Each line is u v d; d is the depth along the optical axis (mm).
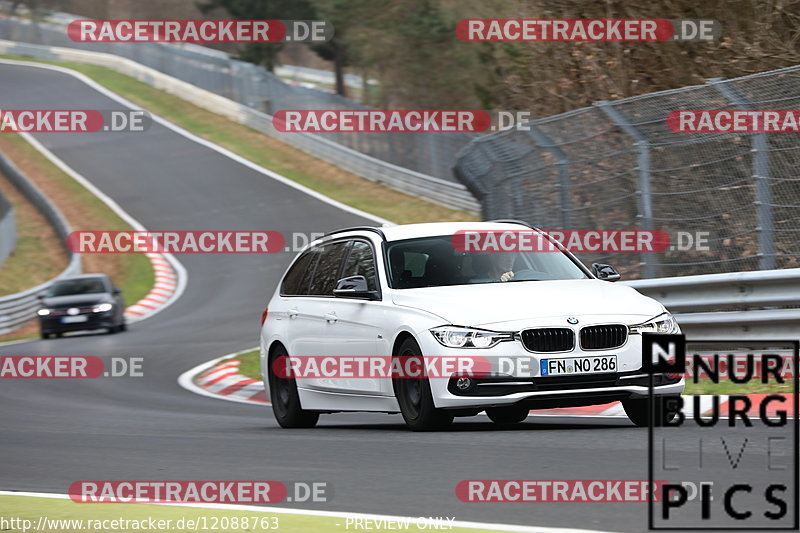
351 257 38188
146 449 33156
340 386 36719
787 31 65875
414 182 149250
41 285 122062
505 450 28500
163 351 76188
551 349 31781
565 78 81250
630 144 55312
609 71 75875
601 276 36250
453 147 144125
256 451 31438
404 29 170375
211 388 57844
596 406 40188
